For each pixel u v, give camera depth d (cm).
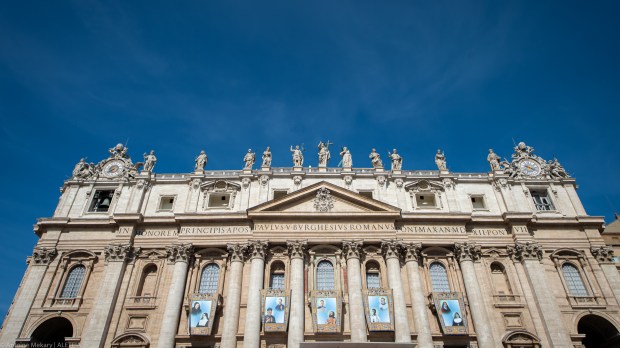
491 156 5091
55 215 4734
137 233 4572
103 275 4262
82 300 4203
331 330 3897
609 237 5353
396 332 3919
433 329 4038
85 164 5150
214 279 4369
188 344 3928
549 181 4959
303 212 4494
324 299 4028
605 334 4219
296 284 4141
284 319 3931
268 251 4419
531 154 5194
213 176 4953
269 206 4528
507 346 3900
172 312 4022
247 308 4044
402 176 4912
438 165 5075
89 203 4822
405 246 4409
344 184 4862
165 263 4409
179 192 4884
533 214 4550
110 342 3947
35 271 4331
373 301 4009
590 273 4362
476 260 4378
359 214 4478
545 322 3972
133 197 4806
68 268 4409
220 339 3950
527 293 4200
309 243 4406
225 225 4566
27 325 4041
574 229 4609
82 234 4591
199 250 4472
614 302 4162
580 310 4112
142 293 4303
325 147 5212
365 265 4384
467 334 3909
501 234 4556
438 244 4444
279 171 4981
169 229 4597
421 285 4247
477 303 4078
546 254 4466
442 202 4781
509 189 4850
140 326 4050
